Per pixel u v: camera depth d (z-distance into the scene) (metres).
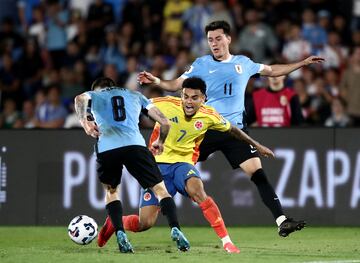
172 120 28.16
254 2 58.53
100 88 27.88
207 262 24.31
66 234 35.53
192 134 28.30
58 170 39.59
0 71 58.12
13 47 59.91
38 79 57.56
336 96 51.00
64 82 55.00
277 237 34.25
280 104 40.03
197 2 58.09
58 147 39.62
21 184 39.69
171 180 28.36
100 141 26.73
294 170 39.38
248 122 40.78
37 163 39.69
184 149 28.44
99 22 59.12
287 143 39.38
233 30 57.25
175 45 55.75
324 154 39.28
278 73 31.50
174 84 29.98
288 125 40.12
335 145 39.22
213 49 30.73
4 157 39.75
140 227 29.55
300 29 56.53
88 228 28.72
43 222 39.56
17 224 39.66
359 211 39.06
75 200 39.50
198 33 57.56
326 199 39.25
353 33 56.84
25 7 62.94
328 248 29.34
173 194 28.73
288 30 56.44
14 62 58.62
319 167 39.31
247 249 28.86
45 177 39.66
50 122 51.47
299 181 39.34
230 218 39.44
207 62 30.84
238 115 30.91
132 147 26.53
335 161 39.22
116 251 27.52
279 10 58.41
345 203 39.16
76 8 61.00
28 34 61.41
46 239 33.31
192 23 58.00
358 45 55.59
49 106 51.78
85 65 55.84
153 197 28.88
